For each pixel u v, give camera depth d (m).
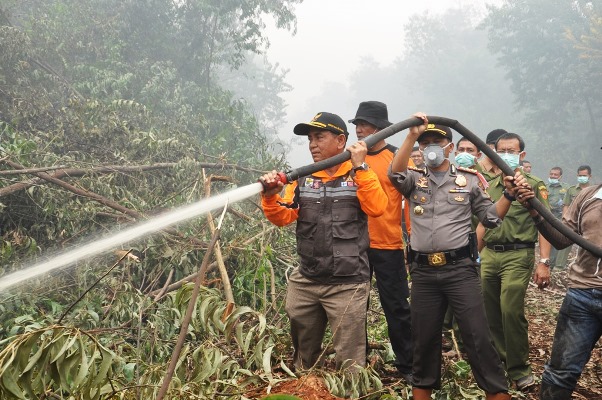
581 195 3.80
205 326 3.25
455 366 4.25
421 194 3.84
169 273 6.02
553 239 3.81
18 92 11.31
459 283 3.71
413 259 3.85
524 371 4.72
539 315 7.56
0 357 2.29
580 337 3.66
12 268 5.61
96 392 2.54
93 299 4.88
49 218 6.66
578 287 3.66
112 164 8.43
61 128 8.98
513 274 4.73
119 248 5.83
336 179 3.72
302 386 3.25
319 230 3.67
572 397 4.57
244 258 5.66
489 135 6.55
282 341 4.24
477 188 3.84
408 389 4.24
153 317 4.39
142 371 3.76
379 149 4.55
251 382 3.32
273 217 3.59
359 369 3.58
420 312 3.81
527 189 3.68
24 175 6.73
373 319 5.91
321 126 3.67
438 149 3.77
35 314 4.89
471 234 3.77
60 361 2.41
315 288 3.76
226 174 8.79
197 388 3.07
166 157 8.80
